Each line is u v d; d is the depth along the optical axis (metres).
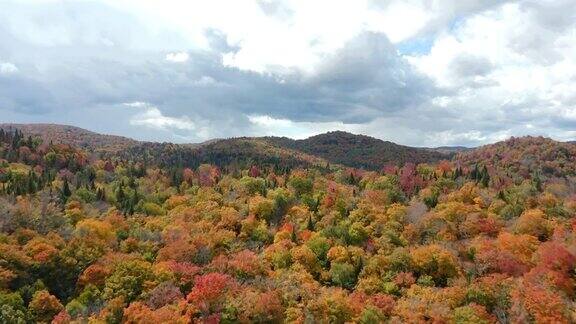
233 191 141.62
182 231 100.38
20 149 169.88
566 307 68.19
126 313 64.12
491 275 81.12
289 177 160.12
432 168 178.25
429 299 72.12
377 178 153.38
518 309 68.06
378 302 73.38
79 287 77.25
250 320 66.38
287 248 95.31
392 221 107.00
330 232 102.88
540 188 142.75
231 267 82.44
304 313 67.56
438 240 100.88
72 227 98.62
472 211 114.00
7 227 89.06
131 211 119.56
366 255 92.25
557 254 80.88
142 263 77.88
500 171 175.62
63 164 172.00
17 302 67.44
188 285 75.50
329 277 87.69
